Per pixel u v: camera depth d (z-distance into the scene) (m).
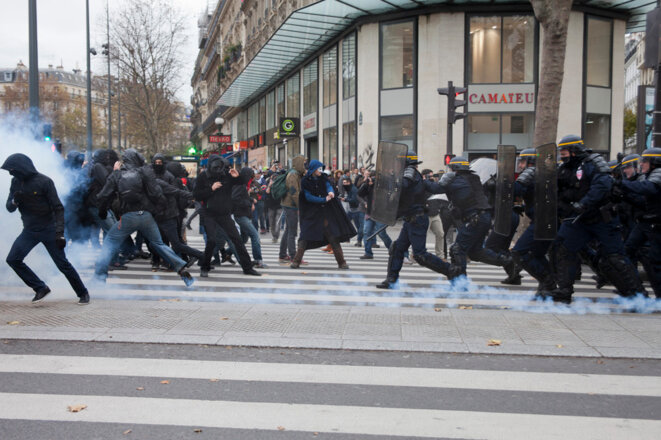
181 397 3.81
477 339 5.12
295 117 33.03
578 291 7.62
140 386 4.00
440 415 3.55
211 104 72.44
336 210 9.34
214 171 8.04
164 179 8.48
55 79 108.44
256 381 4.12
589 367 4.49
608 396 3.89
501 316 5.94
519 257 6.94
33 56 12.43
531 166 7.18
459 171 7.26
